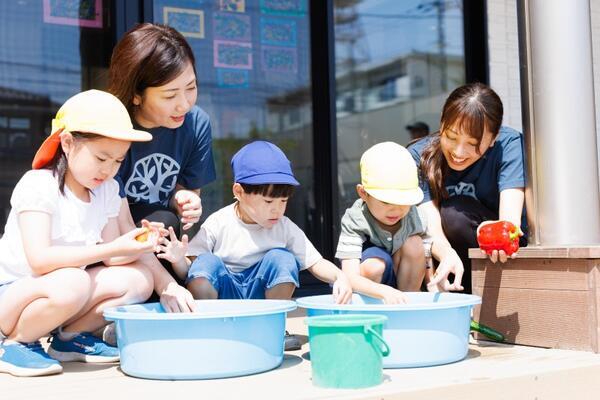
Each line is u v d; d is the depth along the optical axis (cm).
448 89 422
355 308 179
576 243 212
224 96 377
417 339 178
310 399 145
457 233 254
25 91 329
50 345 197
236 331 168
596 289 192
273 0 388
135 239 185
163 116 217
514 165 251
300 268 239
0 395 154
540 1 216
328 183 390
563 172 213
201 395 150
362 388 154
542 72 216
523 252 208
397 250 247
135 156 236
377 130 407
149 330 168
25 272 189
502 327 217
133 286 193
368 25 406
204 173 254
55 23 334
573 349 197
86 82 338
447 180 263
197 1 370
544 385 169
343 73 400
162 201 244
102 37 340
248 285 229
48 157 190
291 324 263
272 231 236
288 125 389
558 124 214
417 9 416
